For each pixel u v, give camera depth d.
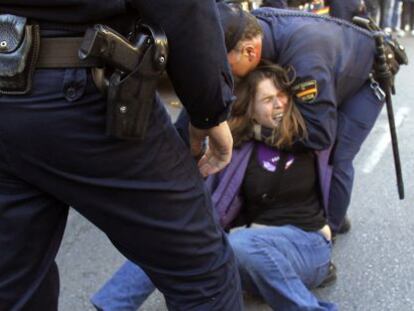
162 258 1.39
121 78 1.19
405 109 5.26
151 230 1.35
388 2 9.55
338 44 2.27
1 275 1.37
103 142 1.24
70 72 1.18
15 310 1.39
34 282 1.40
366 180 3.67
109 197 1.30
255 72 2.14
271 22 2.21
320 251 2.28
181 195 1.35
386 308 2.41
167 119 1.34
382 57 2.48
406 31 9.93
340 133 2.59
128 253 1.42
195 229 1.38
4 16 1.17
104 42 1.15
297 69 2.12
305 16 2.28
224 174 2.21
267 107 2.12
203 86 1.25
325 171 2.34
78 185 1.29
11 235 1.35
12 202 1.33
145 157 1.29
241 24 2.00
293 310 2.07
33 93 1.20
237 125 2.18
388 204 3.31
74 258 2.87
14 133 1.23
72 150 1.24
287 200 2.28
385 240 2.91
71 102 1.20
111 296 2.12
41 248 1.39
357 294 2.49
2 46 1.17
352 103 2.59
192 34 1.19
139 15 1.23
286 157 2.23
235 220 2.35
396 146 2.67
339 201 2.62
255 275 2.07
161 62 1.20
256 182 2.21
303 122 2.15
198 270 1.42
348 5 3.44
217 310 1.47
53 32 1.18
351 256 2.77
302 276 2.23
